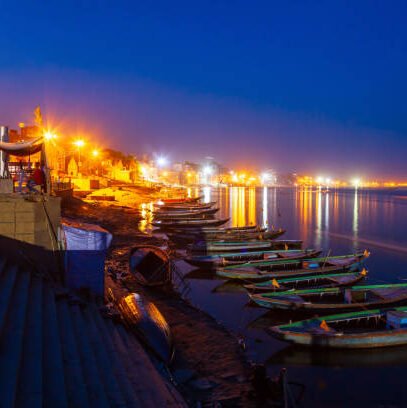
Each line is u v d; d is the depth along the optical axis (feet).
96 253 43.37
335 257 81.76
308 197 429.38
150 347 35.60
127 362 29.09
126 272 68.18
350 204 314.35
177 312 51.11
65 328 28.73
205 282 71.46
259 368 32.42
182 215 161.07
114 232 114.01
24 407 17.22
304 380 37.78
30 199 42.14
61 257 42.57
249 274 69.31
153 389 26.11
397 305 52.37
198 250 93.35
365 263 94.53
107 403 20.83
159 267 62.69
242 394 31.60
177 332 44.29
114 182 311.06
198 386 32.58
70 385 21.25
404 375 38.86
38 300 30.86
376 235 144.77
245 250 97.09
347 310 50.90
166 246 98.37
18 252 40.88
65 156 241.96
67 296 35.86
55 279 41.93
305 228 164.96
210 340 42.39
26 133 143.74
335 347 41.47
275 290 59.67
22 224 41.04
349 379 38.11
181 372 34.60
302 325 44.45
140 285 61.31
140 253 65.87
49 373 21.36
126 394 23.40
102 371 25.05
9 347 21.43
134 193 259.39
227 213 228.63
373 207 282.56
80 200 159.12
